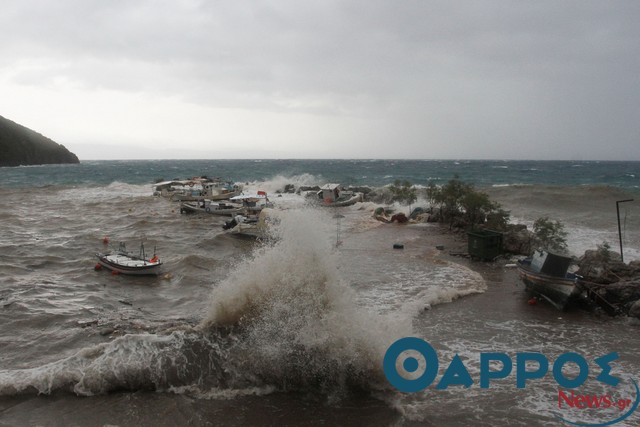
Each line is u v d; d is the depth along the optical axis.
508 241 25.61
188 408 10.11
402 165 198.00
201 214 44.84
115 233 33.78
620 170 142.25
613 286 16.86
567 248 25.53
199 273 21.83
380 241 29.36
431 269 21.98
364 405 10.32
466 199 33.38
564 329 14.56
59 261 24.39
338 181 90.50
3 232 33.56
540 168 157.12
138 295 18.67
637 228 32.75
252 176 118.88
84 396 10.59
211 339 12.41
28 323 15.13
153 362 11.23
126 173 132.88
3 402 10.32
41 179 104.12
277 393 10.81
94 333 14.12
